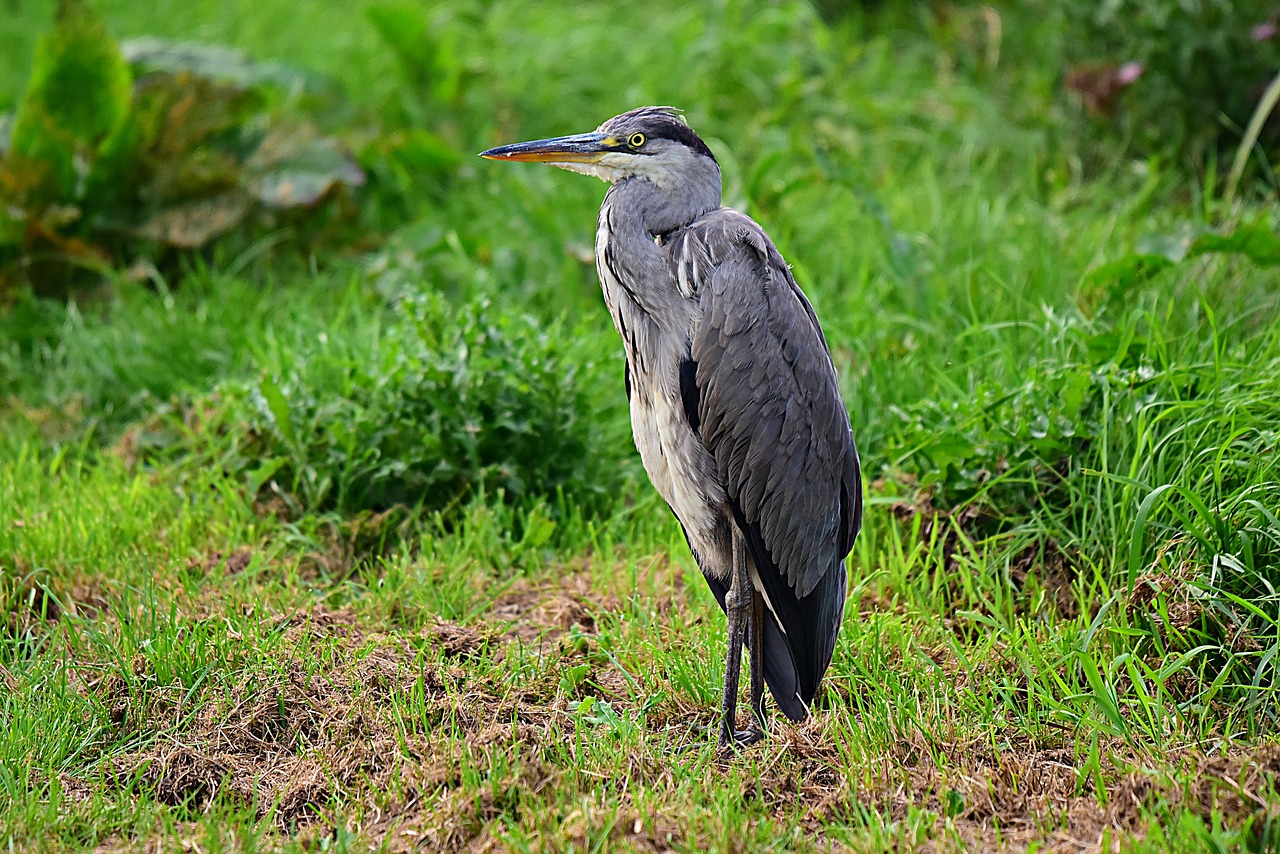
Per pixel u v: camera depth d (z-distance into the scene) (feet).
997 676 28.07
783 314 26.63
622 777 25.02
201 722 26.91
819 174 47.75
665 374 26.96
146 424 38.22
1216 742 25.39
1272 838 21.99
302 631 29.60
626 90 55.72
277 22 61.00
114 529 33.91
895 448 33.63
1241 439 30.17
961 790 24.26
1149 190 43.98
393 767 25.32
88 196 45.16
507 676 28.50
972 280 39.78
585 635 30.19
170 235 44.57
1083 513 31.17
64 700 27.02
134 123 44.68
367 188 49.55
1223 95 46.73
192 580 31.94
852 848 22.77
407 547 33.88
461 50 58.34
